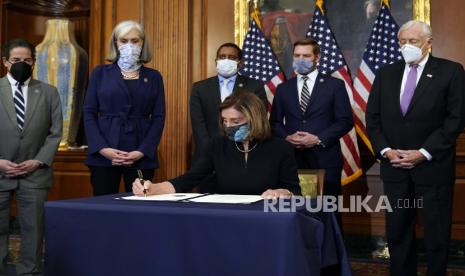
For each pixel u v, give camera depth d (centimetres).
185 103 554
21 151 376
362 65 504
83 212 207
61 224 211
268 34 547
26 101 383
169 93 559
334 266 241
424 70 347
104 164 368
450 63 345
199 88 425
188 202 212
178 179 269
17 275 380
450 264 416
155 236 196
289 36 541
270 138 269
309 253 195
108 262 203
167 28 564
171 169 555
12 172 366
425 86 342
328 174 393
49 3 670
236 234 186
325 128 404
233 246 186
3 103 378
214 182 309
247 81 424
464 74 344
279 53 543
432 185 334
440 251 335
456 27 493
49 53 613
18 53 374
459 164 480
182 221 193
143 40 384
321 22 520
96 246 205
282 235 180
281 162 264
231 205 202
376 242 494
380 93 361
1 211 376
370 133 361
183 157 552
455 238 475
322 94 407
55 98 396
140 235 198
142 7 573
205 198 228
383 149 347
